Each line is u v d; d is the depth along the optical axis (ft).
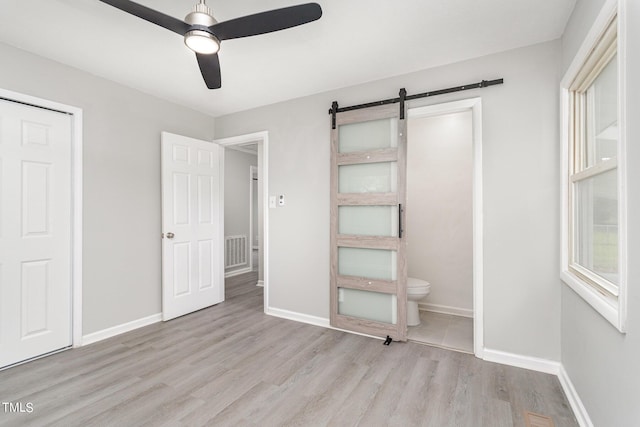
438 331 9.57
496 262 7.48
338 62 8.07
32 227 7.64
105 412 5.60
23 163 7.50
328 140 9.94
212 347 8.39
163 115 10.68
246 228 19.58
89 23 6.42
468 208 11.21
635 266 3.57
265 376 6.88
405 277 8.61
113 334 9.18
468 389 6.33
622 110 3.80
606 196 4.91
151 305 10.30
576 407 5.53
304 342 8.73
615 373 4.12
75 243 8.38
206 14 5.08
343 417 5.50
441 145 11.68
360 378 6.79
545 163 7.00
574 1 5.71
